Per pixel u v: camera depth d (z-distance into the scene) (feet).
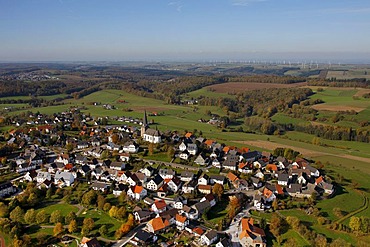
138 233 507.71
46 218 558.15
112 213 564.71
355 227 521.65
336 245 473.26
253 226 523.29
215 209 604.08
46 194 647.15
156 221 534.78
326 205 613.52
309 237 500.33
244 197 630.33
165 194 653.30
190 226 543.39
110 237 512.63
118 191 650.02
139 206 597.11
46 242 500.33
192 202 625.82
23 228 535.19
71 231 522.88
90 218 533.14
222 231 534.37
